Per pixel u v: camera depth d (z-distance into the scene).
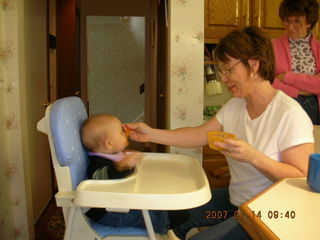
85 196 0.77
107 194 0.77
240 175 1.08
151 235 0.85
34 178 2.11
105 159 1.03
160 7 2.61
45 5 2.41
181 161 1.21
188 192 0.81
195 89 1.85
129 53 5.02
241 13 2.21
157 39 2.90
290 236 0.52
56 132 0.86
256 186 1.03
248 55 0.97
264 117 1.01
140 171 1.05
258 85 1.02
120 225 0.96
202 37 1.81
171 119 1.86
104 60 5.02
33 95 2.08
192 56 1.82
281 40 1.75
